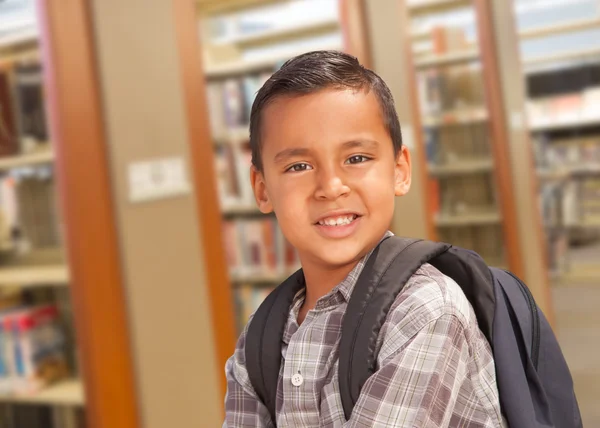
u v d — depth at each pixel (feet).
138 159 7.93
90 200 7.38
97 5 7.59
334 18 11.92
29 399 7.99
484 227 15.66
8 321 8.05
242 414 2.92
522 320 2.90
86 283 7.30
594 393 11.81
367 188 2.61
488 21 15.40
